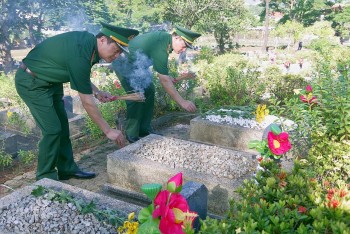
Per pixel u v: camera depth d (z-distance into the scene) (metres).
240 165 3.97
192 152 4.30
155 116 7.11
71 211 2.71
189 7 23.59
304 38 36.09
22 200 2.89
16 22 23.72
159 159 4.12
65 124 4.30
